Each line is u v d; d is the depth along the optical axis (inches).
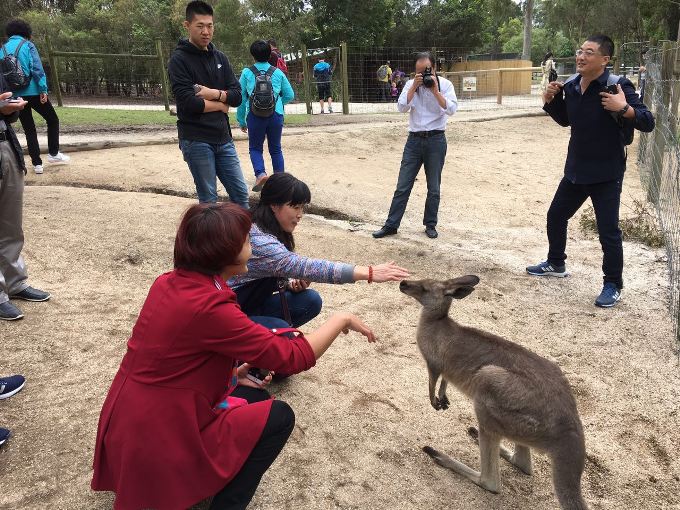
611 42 192.5
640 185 400.5
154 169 344.5
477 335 121.6
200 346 85.0
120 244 232.5
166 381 84.3
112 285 201.8
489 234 290.0
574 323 193.0
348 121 585.3
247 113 297.6
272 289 136.6
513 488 121.3
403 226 294.8
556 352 174.2
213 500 92.5
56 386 142.4
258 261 123.3
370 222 300.0
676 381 159.8
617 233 204.2
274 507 111.0
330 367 160.6
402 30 1291.8
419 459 127.0
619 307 205.0
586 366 166.9
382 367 162.4
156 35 855.1
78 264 213.5
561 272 231.9
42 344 159.9
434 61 262.5
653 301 209.9
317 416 138.7
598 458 130.5
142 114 582.9
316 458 125.0
